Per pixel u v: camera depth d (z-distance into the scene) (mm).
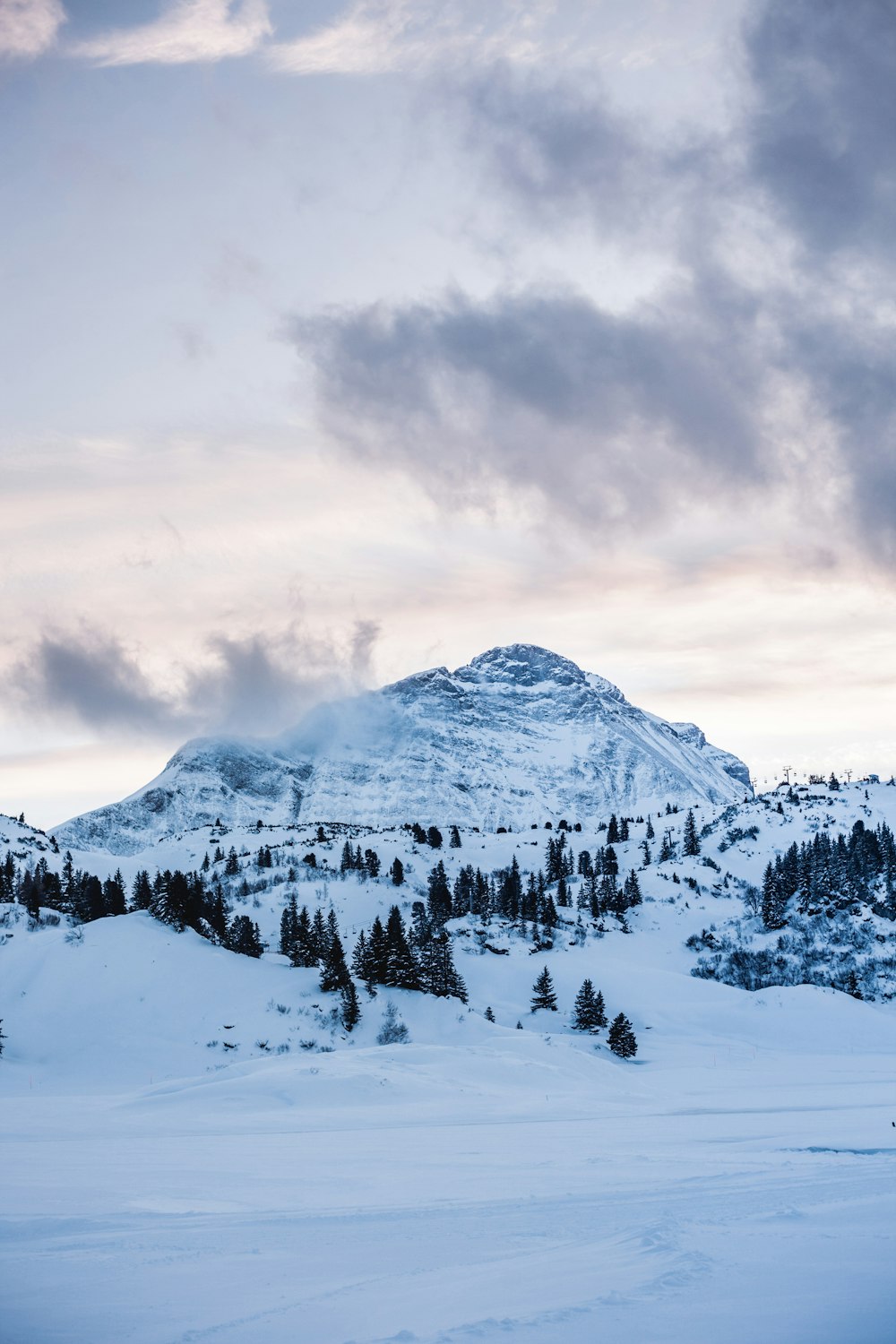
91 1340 18594
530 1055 120688
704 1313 18297
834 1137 57438
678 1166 44438
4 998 153000
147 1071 131500
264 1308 20625
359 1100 88812
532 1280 21859
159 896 184375
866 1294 19188
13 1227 30094
